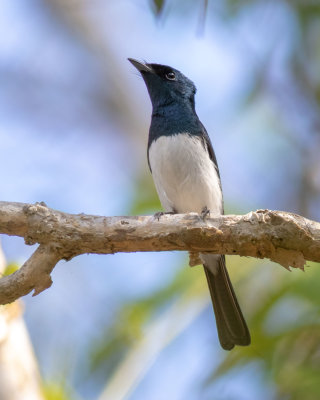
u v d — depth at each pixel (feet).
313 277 36.68
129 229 27.63
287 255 27.45
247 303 38.45
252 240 27.35
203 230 27.48
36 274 27.50
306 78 52.29
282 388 34.86
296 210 50.19
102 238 27.66
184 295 37.78
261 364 36.27
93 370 40.14
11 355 30.19
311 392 34.04
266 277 38.60
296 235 26.86
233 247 27.78
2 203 27.81
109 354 40.19
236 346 36.76
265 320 37.29
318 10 48.55
